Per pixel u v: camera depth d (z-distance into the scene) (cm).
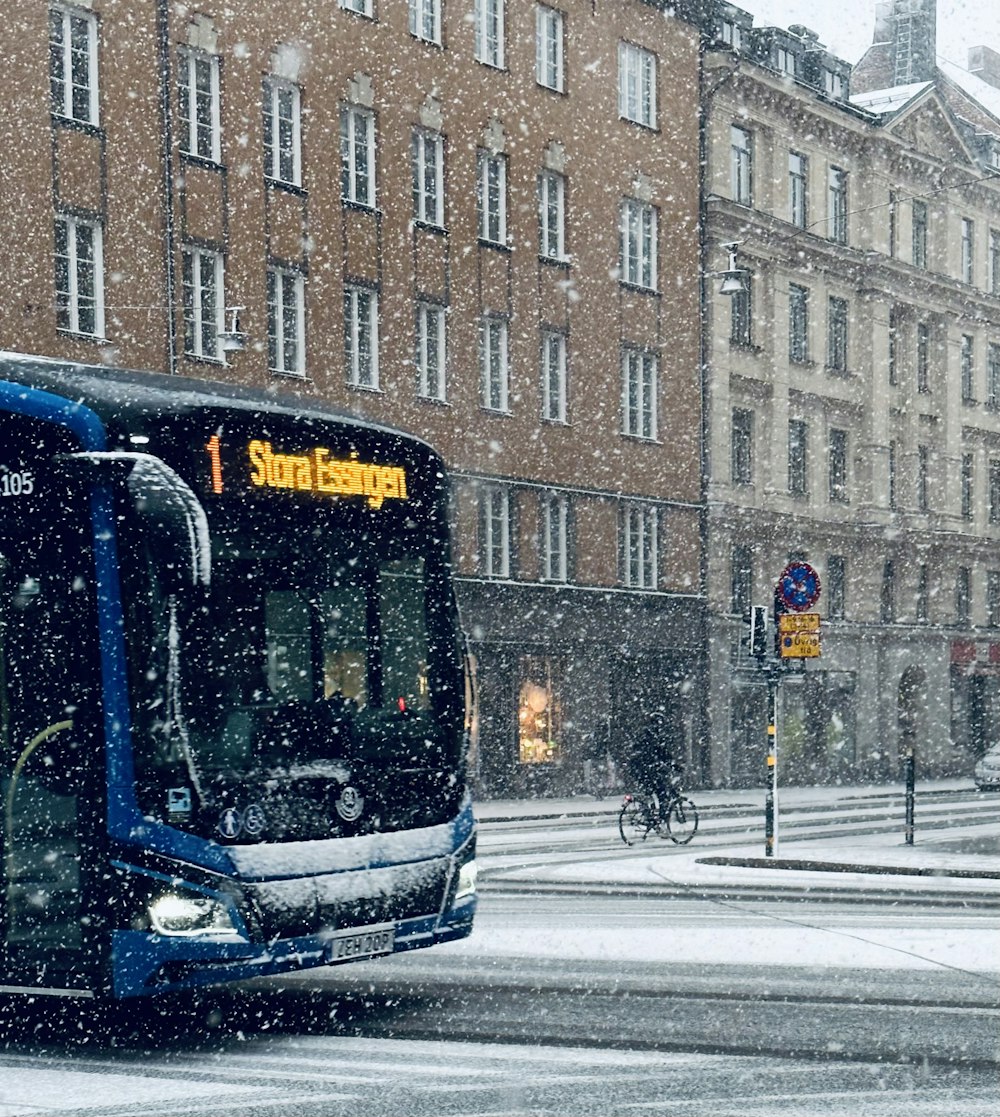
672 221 4497
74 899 933
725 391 4716
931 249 5766
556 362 4119
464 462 3806
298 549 1001
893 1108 763
